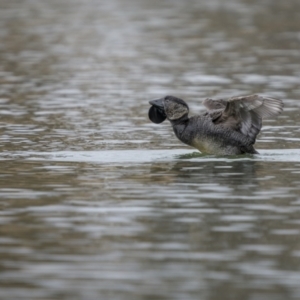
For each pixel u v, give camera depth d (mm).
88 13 162000
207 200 43344
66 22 148000
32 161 53688
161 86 88375
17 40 125938
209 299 29844
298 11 160250
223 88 86750
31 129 65750
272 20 148375
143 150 57531
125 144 59875
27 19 151500
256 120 54156
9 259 34031
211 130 54281
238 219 39656
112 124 68188
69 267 33094
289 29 136375
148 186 46594
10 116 71750
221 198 43750
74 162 53406
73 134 63750
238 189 45688
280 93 83062
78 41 125438
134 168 51469
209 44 121500
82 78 93938
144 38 128500
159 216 40344
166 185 46781
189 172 50094
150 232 37656
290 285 31062
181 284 31250
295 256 34188
